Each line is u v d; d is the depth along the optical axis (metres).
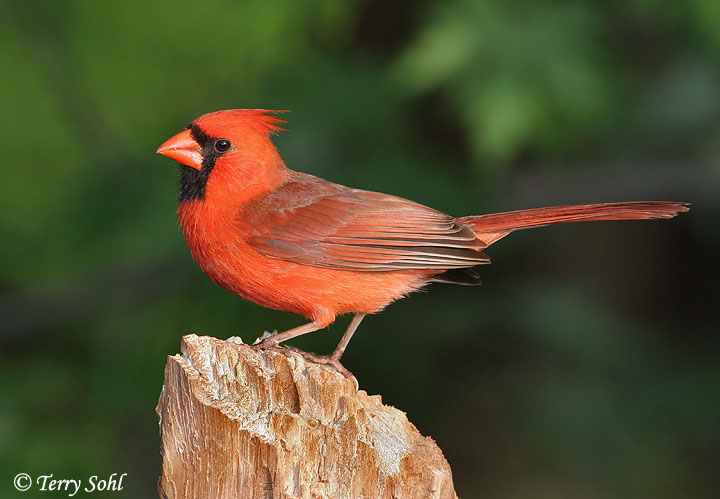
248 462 4.95
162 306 11.24
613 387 10.34
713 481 9.86
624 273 11.45
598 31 9.90
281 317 10.97
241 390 5.08
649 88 10.86
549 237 11.30
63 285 11.74
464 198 10.48
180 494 5.09
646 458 10.02
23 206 12.97
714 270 11.38
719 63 10.64
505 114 9.52
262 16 11.17
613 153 11.20
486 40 9.69
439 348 10.79
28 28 13.00
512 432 10.63
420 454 5.29
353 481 5.01
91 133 12.42
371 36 11.39
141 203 10.95
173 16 13.69
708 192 10.80
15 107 14.44
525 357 10.70
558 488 10.42
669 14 10.09
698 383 10.29
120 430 11.13
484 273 10.91
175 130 13.27
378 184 10.35
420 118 10.86
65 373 11.36
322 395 5.14
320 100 10.87
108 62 13.98
